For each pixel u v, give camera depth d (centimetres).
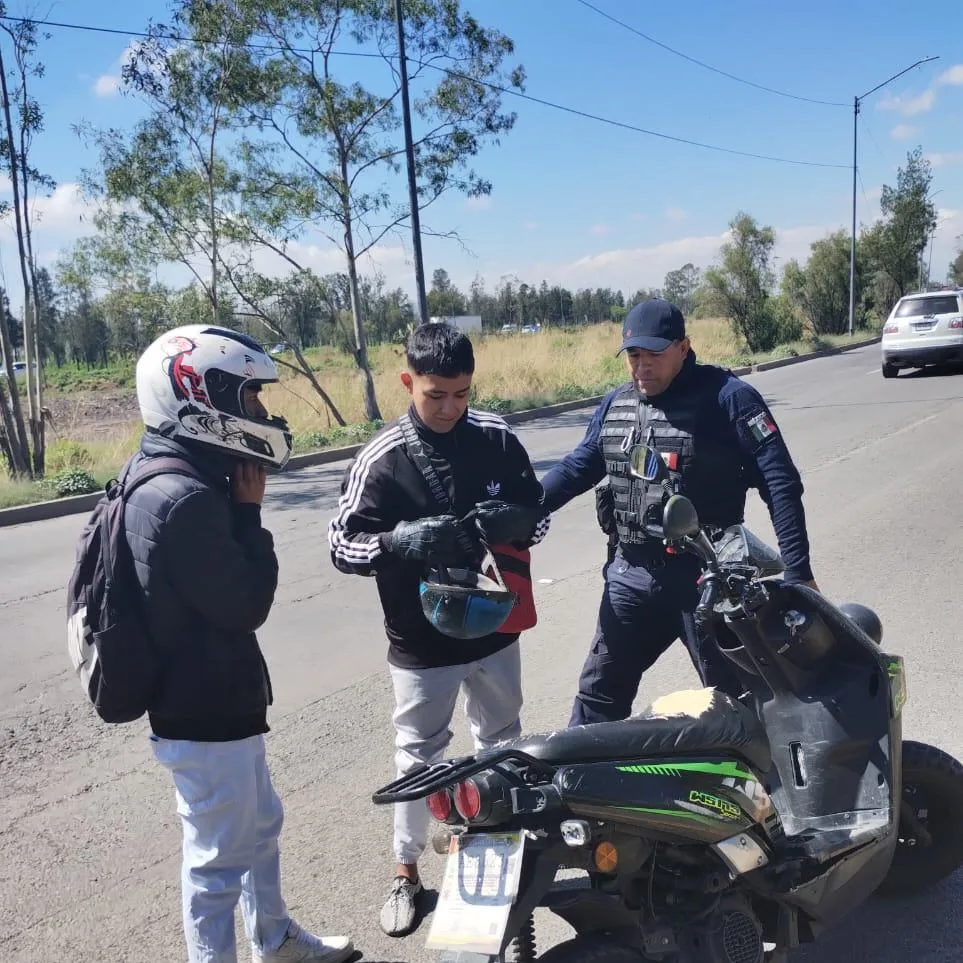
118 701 250
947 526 816
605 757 225
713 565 274
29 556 949
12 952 322
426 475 306
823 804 278
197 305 1736
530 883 206
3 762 467
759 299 3447
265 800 289
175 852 383
